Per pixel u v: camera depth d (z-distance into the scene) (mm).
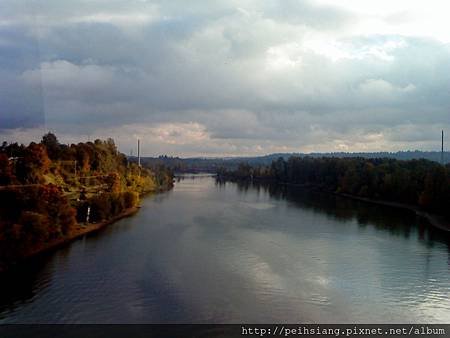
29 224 58781
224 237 69625
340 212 103562
